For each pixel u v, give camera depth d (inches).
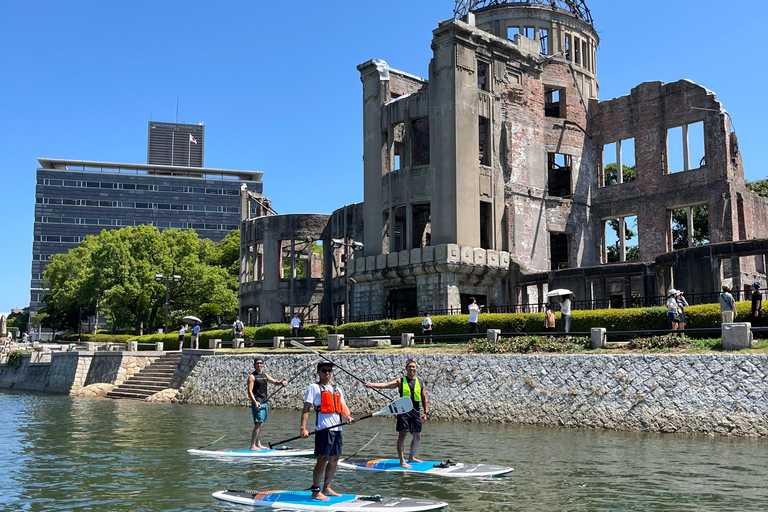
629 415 825.5
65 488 510.3
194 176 7859.3
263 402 684.1
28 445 743.7
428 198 1635.1
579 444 716.7
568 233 1875.0
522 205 1766.7
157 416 1085.1
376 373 1105.4
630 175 2598.4
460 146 1611.7
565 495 478.9
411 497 475.5
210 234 7504.9
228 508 444.8
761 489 493.7
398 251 1777.8
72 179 7190.0
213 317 2974.9
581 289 1536.7
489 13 1993.1
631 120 1893.5
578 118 1943.9
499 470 561.3
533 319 1170.6
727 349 840.3
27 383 2102.6
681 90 1788.9
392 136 1733.5
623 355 855.1
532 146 1815.9
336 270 2178.9
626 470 568.7
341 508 435.8
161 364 1621.6
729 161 1684.3
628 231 2655.0
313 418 1026.1
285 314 2233.0
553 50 1956.2
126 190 7322.8
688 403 790.5
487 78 1723.7
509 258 1670.8
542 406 901.2
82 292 2866.6
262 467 598.2
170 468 593.6
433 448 700.7
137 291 2714.1
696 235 2305.6
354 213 2041.1
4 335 2802.7
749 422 745.6
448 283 1571.1
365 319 1731.1
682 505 448.8
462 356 1007.6
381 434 821.9
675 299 971.9
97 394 1608.0
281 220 2244.1
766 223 1808.6
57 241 7076.8
